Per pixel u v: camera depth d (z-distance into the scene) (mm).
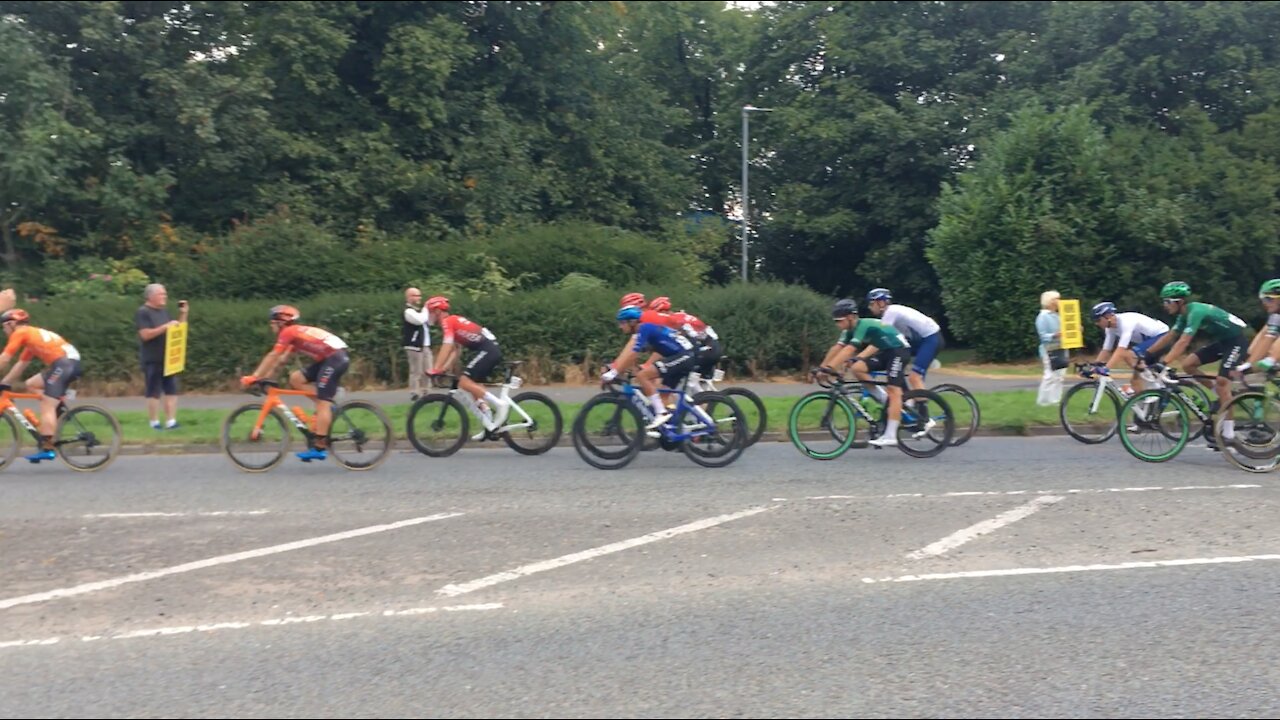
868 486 8930
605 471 9844
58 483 9344
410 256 19562
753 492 8680
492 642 5027
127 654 4902
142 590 5918
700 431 9805
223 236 20984
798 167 34781
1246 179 23328
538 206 26219
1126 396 11133
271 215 20484
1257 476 9414
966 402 11078
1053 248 22828
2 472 9992
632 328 9852
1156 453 10258
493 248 20250
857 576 6121
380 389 17016
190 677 4613
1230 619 5340
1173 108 27203
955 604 5586
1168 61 26297
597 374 17797
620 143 29266
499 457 10812
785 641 5020
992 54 31891
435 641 5047
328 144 23953
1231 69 26438
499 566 6371
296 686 4496
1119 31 27656
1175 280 23141
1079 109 24078
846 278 37031
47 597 5789
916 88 33000
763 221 36438
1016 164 23828
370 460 9938
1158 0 26594
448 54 24156
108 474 9844
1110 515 7723
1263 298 9711
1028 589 5852
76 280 18672
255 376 9758
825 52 33344
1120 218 22891
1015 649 4910
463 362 12289
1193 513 7781
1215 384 10125
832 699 4332
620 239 21141
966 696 4359
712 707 4254
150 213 20625
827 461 10352
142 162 22109
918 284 32531
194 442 11336
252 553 6719
